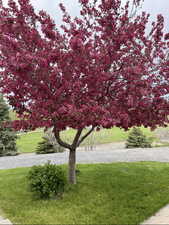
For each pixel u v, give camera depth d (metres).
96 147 19.16
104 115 3.71
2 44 4.15
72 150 5.82
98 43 4.88
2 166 9.69
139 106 4.45
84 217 4.11
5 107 16.88
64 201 4.82
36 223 3.95
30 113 4.44
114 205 4.58
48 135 16.02
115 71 4.55
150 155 10.97
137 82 4.16
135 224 3.88
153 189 5.47
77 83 4.03
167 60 5.07
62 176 5.16
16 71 3.75
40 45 4.19
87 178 6.30
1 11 4.34
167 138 21.67
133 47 4.86
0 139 16.30
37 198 5.07
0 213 4.49
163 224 3.85
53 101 4.11
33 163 10.06
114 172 6.97
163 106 4.61
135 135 18.42
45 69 3.93
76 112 3.62
